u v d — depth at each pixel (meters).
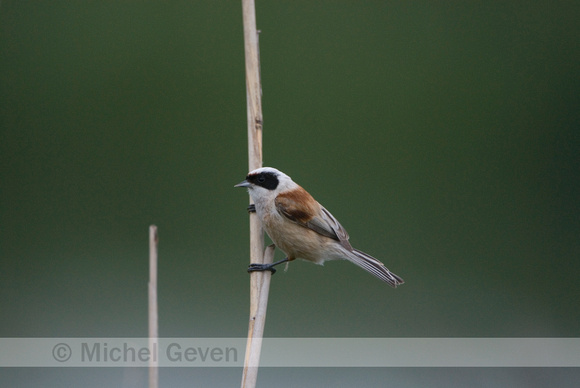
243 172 15.17
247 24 8.20
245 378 6.38
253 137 8.41
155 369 5.11
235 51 15.95
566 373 12.10
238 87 15.80
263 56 16.39
